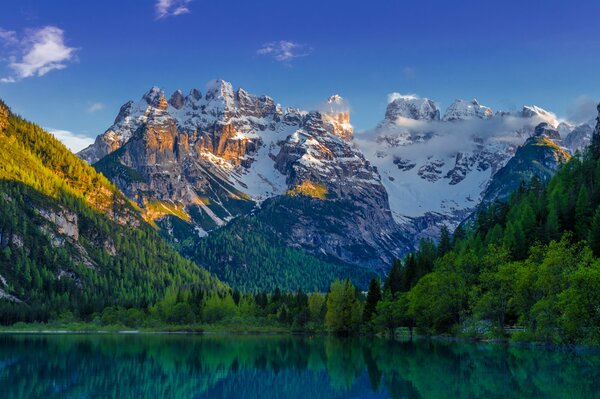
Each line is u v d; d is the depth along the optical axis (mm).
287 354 151000
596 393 79312
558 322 123625
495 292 150000
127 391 94438
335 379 105125
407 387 91125
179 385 101062
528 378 91875
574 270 125562
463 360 116188
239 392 94500
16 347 172500
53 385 98938
